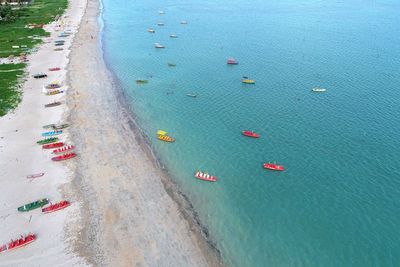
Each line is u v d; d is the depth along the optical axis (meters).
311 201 50.25
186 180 54.25
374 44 120.00
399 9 179.25
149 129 67.56
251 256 41.84
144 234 43.38
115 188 50.75
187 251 41.66
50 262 39.31
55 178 52.28
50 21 139.00
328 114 73.12
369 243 43.62
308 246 43.31
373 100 78.88
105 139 62.31
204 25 143.00
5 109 70.38
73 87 81.88
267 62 102.44
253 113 73.69
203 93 82.81
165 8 175.12
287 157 59.56
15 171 53.38
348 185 53.09
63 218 45.25
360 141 63.59
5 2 154.88
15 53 101.69
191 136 65.69
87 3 181.12
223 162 58.50
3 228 43.53
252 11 169.88
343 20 154.75
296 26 142.62
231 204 49.78
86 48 110.81
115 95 79.81
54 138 61.28
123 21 149.88
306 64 101.00
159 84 87.69
